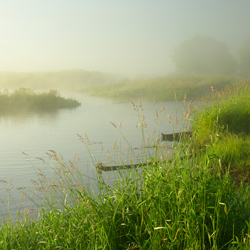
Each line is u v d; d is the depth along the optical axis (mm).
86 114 21750
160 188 4188
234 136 10203
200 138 9609
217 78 43125
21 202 6273
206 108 13242
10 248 4039
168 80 44688
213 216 3770
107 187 4871
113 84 49875
